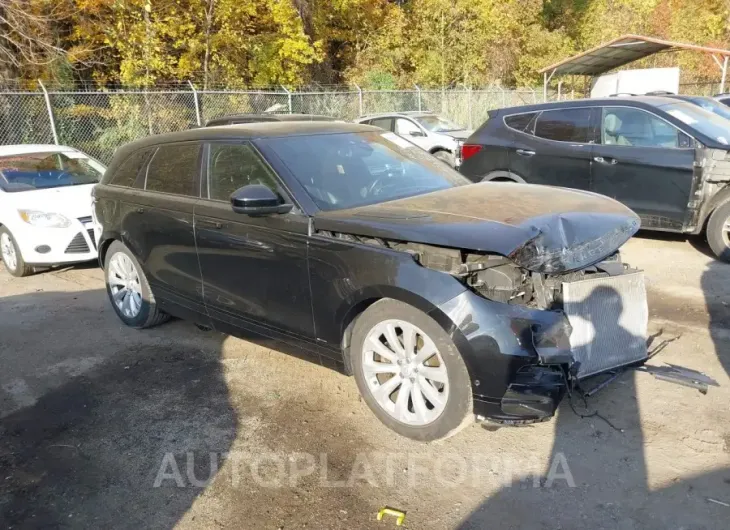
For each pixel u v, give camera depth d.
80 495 3.00
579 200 3.59
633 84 22.81
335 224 3.39
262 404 3.81
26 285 6.92
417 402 3.22
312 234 3.51
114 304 5.38
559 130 7.42
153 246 4.71
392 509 2.77
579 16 34.00
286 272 3.67
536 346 2.88
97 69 16.94
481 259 3.00
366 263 3.22
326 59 25.66
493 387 2.88
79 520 2.82
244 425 3.57
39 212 7.01
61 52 14.92
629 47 20.66
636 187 6.77
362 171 4.08
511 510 2.72
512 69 29.77
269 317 3.88
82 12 16.00
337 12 25.59
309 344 3.69
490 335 2.85
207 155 4.30
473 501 2.80
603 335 3.27
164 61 16.94
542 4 31.64
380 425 3.49
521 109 7.86
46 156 8.37
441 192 3.96
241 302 4.05
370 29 26.47
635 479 2.88
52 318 5.67
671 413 3.41
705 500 2.70
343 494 2.90
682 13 32.66
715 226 6.32
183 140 4.57
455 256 2.98
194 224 4.25
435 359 3.17
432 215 3.27
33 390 4.18
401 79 26.59
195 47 17.31
